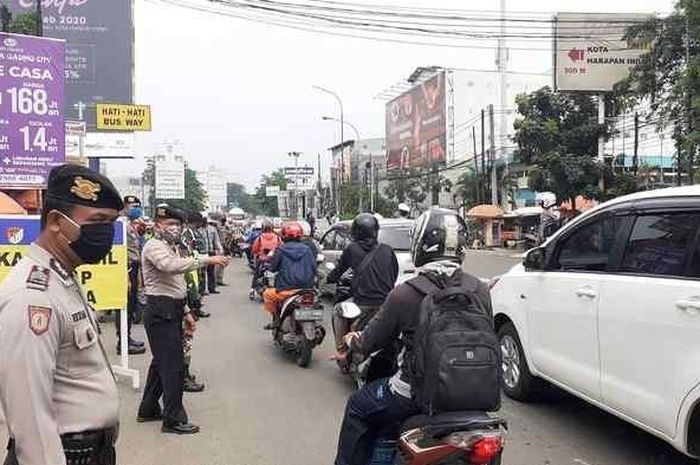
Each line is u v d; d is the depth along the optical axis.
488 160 48.47
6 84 8.39
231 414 6.71
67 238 2.43
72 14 25.22
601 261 5.52
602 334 5.29
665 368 4.60
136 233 11.02
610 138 32.62
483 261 30.14
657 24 23.59
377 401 3.74
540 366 6.32
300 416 6.65
